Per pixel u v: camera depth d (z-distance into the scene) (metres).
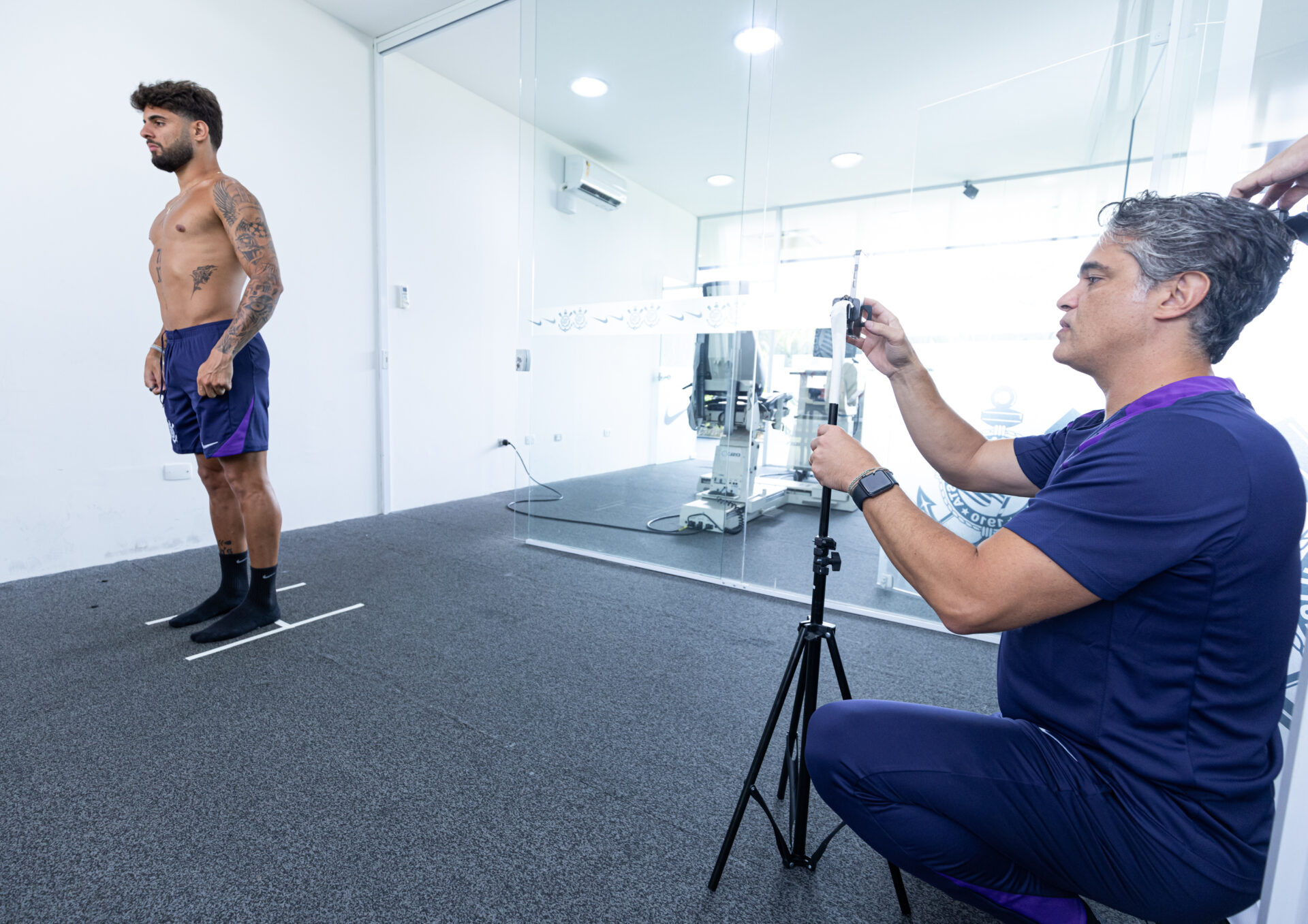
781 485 3.95
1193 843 0.65
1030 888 0.78
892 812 0.79
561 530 3.24
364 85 3.52
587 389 3.05
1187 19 1.63
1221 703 0.64
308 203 3.30
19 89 2.28
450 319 4.16
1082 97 2.15
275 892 1.00
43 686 1.64
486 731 1.49
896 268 2.47
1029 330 2.20
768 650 2.01
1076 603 0.65
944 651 2.05
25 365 2.37
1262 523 0.60
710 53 2.48
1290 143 1.26
